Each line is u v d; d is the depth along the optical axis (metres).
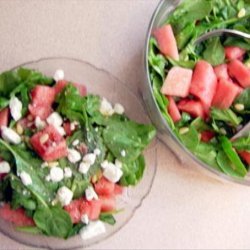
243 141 0.52
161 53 0.52
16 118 0.47
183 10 0.53
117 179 0.48
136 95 0.54
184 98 0.52
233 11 0.55
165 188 0.53
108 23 0.56
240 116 0.53
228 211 0.54
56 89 0.49
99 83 0.52
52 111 0.49
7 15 0.54
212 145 0.52
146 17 0.57
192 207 0.54
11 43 0.53
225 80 0.53
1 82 0.48
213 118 0.52
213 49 0.54
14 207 0.46
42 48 0.53
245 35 0.54
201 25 0.54
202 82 0.51
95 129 0.49
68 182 0.47
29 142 0.47
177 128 0.51
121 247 0.51
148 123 0.52
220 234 0.54
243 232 0.54
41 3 0.55
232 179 0.50
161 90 0.51
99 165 0.48
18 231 0.47
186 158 0.51
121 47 0.55
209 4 0.53
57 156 0.47
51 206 0.46
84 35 0.55
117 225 0.49
